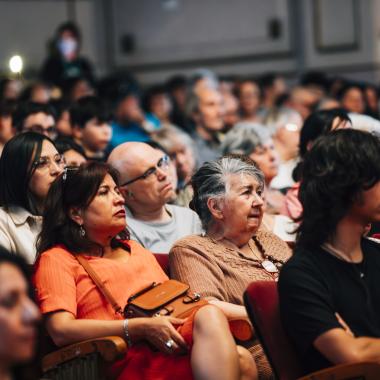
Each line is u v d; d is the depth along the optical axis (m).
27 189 4.76
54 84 10.17
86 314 4.16
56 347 4.09
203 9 14.16
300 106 10.05
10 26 13.70
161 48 14.26
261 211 4.57
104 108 6.98
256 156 6.34
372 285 3.59
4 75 12.05
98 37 14.22
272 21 13.92
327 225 3.56
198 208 4.68
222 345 3.80
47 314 4.07
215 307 3.95
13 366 2.83
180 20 14.23
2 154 4.79
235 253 4.55
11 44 13.69
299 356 3.56
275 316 3.61
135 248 4.49
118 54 14.34
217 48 14.13
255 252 4.67
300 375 3.55
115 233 4.33
